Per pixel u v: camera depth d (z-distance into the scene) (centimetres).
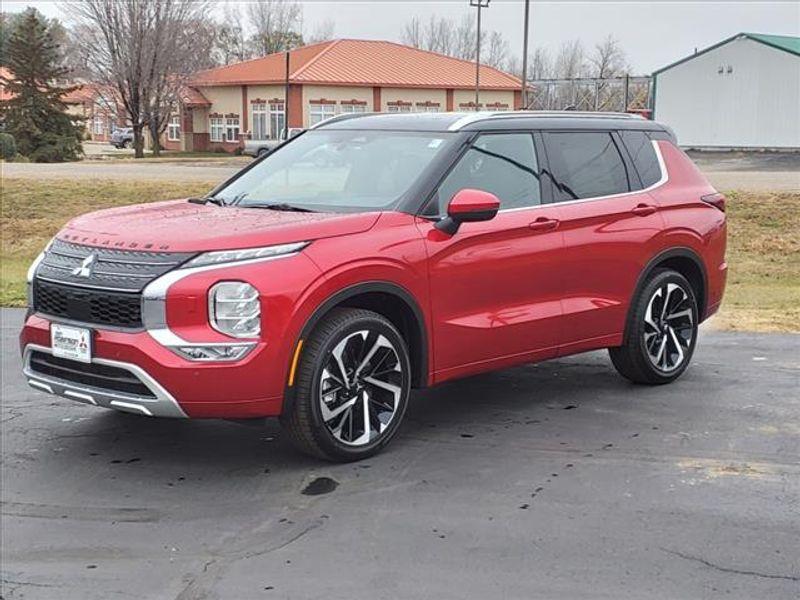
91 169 3161
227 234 475
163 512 457
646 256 649
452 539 418
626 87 5803
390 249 511
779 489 474
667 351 679
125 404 471
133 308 463
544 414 609
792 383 685
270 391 470
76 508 465
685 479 489
